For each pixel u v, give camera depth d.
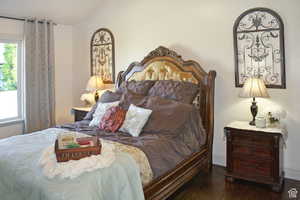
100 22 4.62
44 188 1.62
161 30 3.90
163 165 2.40
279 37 3.02
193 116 3.10
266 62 3.13
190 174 2.90
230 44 3.35
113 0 4.40
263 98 3.19
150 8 3.99
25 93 4.23
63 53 4.91
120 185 1.84
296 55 2.95
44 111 4.48
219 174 3.27
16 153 2.14
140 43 4.14
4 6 3.81
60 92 4.91
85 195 1.58
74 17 4.73
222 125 3.49
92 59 4.80
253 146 2.87
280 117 3.09
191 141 2.95
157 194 2.32
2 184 1.91
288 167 3.09
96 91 4.52
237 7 3.27
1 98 4.17
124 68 4.37
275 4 3.03
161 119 2.87
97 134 2.80
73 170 1.73
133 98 3.33
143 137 2.68
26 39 4.20
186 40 3.68
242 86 3.30
